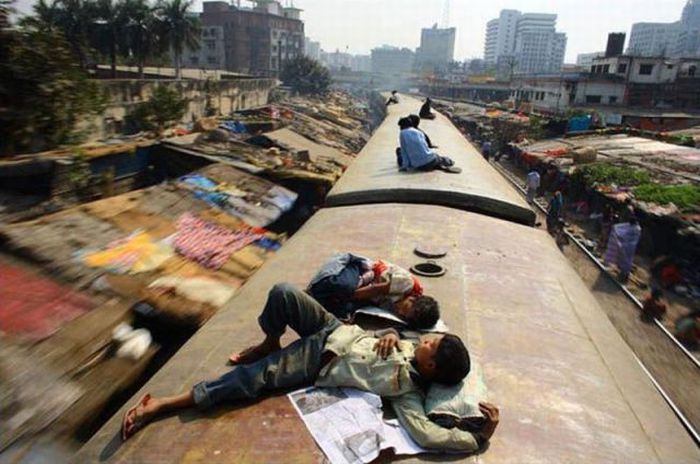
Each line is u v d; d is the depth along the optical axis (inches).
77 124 501.0
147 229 308.2
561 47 5885.8
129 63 1566.2
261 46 3068.4
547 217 645.9
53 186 386.6
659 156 823.7
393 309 148.6
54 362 189.8
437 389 113.6
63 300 221.0
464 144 622.2
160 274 266.5
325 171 561.3
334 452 102.4
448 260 212.1
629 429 119.1
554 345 152.9
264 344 132.3
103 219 301.3
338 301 149.6
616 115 1381.6
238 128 907.4
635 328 397.7
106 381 196.7
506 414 117.7
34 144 450.6
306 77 2613.2
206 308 253.6
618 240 505.4
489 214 309.4
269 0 3469.5
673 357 352.2
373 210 288.2
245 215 379.9
